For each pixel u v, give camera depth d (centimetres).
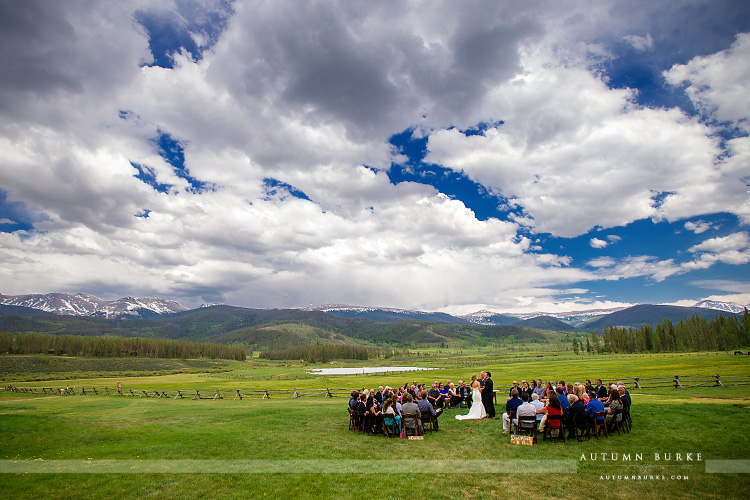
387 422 1886
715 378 3478
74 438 2028
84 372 16400
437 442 1734
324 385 7706
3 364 16562
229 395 5384
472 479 1224
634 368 7744
